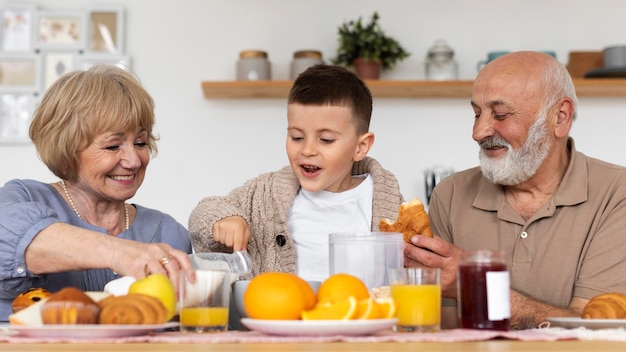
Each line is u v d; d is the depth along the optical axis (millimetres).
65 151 1487
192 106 3240
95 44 3244
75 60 3238
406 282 1018
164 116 3232
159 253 1125
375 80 3035
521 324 1438
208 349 792
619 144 3229
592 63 3178
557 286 1724
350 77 1698
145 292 991
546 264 1739
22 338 894
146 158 1583
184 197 3209
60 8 3287
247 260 1288
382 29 3287
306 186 1666
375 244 1114
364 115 1708
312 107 1612
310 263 1701
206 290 1004
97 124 1471
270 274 977
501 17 3291
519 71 1747
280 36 3281
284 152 3230
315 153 1629
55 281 1492
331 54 3273
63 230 1222
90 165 1503
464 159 3225
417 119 3234
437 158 3225
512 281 1754
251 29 3285
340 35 3150
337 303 934
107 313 915
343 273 1090
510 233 1801
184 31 3277
